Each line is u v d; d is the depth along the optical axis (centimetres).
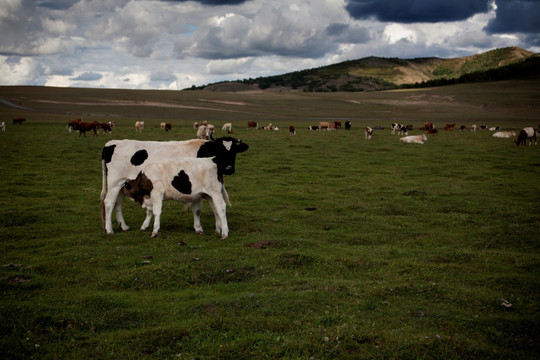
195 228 1099
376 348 534
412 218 1306
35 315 601
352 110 11375
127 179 1097
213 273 791
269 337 555
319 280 772
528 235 1062
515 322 606
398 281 776
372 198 1603
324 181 1992
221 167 1047
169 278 759
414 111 11138
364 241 1069
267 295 688
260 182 1952
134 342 541
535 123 7325
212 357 514
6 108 8419
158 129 5103
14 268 818
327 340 548
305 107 11994
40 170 2106
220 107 11025
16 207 1341
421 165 2491
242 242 1011
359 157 2844
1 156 2531
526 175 2142
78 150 2892
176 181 1016
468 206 1453
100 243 993
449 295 699
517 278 782
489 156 2888
